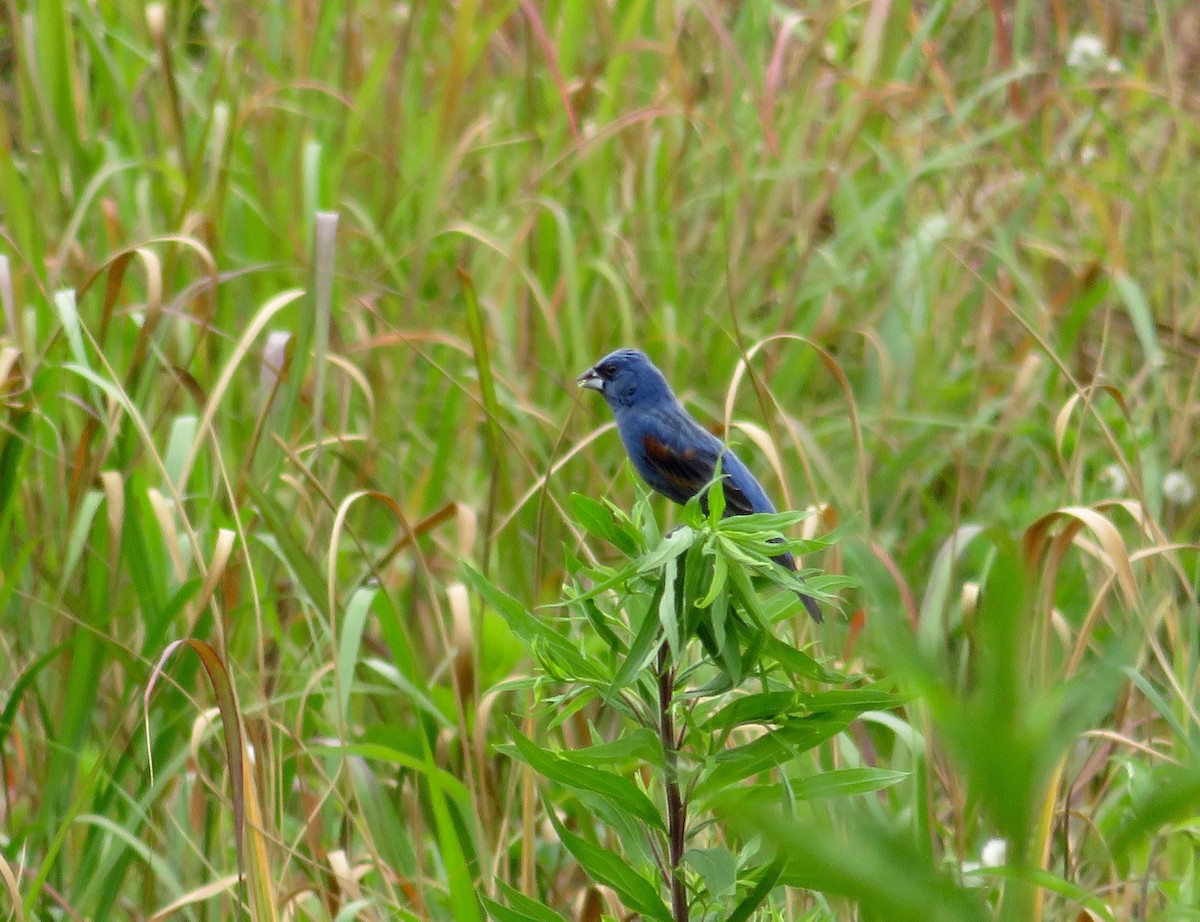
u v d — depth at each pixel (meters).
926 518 11.47
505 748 4.14
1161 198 12.96
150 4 12.48
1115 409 11.66
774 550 3.68
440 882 7.54
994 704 1.21
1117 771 8.09
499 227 11.66
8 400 8.77
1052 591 7.24
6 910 7.31
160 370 10.08
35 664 7.48
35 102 11.11
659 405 8.50
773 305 12.79
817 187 12.62
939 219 12.09
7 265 9.11
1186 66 14.73
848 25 14.33
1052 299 13.37
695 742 4.11
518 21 13.98
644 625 3.74
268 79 11.94
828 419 11.72
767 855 4.19
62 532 8.45
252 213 11.33
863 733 7.98
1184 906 5.41
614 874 4.17
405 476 10.65
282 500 10.12
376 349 10.80
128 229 10.72
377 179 12.21
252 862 6.13
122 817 7.72
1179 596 9.96
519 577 8.67
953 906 1.21
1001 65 13.09
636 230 11.88
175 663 7.83
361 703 9.26
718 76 12.77
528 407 9.69
